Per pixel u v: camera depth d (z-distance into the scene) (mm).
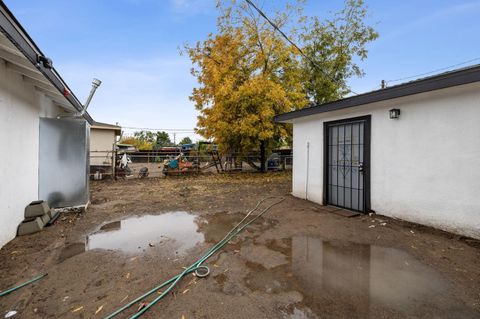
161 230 4176
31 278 2553
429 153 3951
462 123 3553
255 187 9055
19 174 3881
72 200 5297
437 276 2547
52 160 5055
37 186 4797
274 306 2068
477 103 3402
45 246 3426
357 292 2271
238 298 2186
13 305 2096
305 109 5938
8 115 3463
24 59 3090
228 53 11828
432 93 3701
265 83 10859
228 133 11336
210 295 2236
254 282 2467
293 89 12672
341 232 3988
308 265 2838
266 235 3904
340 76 15555
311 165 6445
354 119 5227
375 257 3035
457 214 3623
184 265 2848
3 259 2996
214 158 14117
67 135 5168
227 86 10500
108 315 1961
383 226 4199
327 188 5996
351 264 2855
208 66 11719
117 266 2826
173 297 2209
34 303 2123
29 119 4293
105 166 11922
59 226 4328
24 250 3275
